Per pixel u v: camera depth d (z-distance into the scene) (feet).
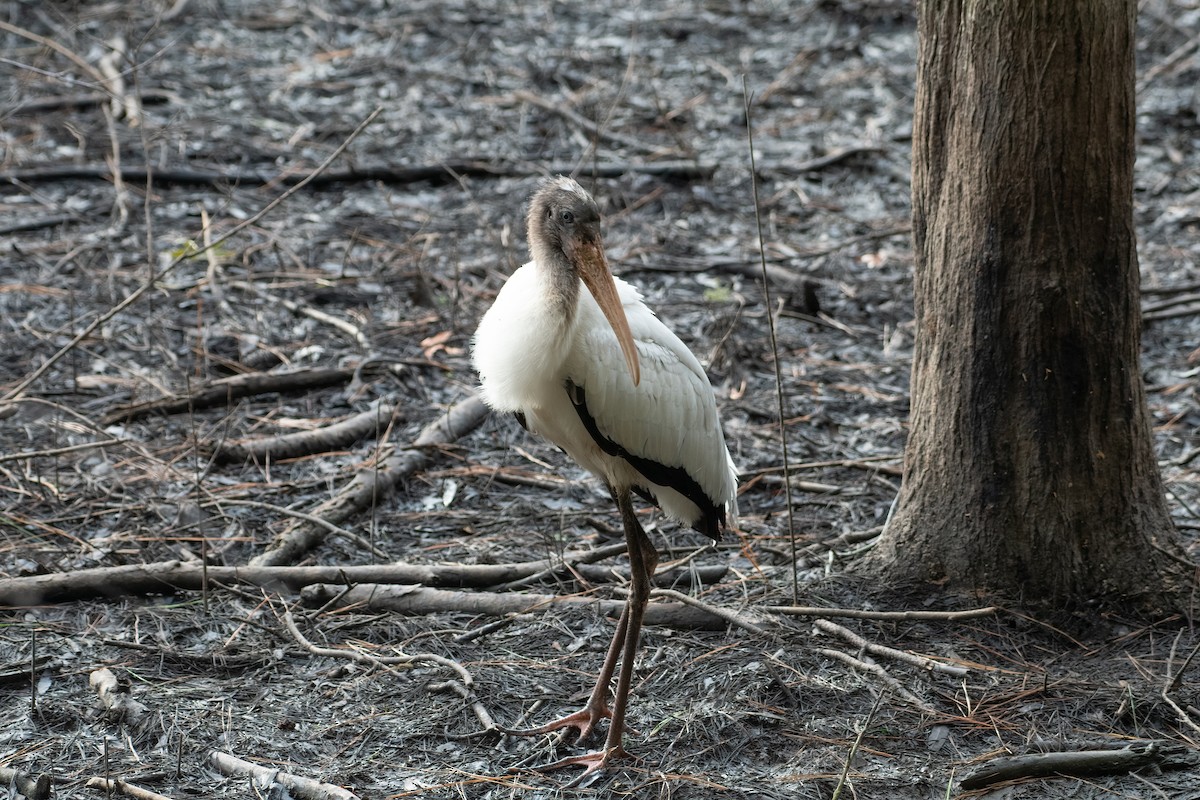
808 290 52.90
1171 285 55.16
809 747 26.53
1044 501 31.07
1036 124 29.76
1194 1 93.76
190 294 52.60
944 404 31.94
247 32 88.17
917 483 32.73
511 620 31.78
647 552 27.66
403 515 37.83
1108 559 31.14
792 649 29.84
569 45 88.43
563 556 34.65
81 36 82.43
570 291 27.02
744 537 35.96
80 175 64.44
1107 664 29.22
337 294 53.01
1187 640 29.91
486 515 37.99
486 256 57.77
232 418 43.01
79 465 39.29
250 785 25.11
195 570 32.76
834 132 74.59
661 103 78.23
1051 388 30.78
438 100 77.77
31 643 30.09
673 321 52.13
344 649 30.35
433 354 48.24
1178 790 24.82
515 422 43.80
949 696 28.07
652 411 28.12
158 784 25.18
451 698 28.53
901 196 66.49
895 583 32.32
